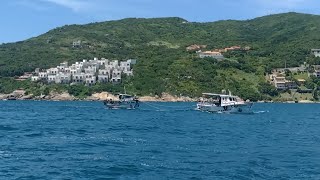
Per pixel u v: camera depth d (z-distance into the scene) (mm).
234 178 41062
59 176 40938
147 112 150125
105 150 56156
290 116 142375
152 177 40938
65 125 93750
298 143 68125
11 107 176625
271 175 42594
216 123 107500
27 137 69938
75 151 55188
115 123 101875
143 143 63562
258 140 71500
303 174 43250
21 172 42500
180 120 115188
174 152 55250
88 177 40719
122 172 42781
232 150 58312
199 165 46688
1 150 55625
